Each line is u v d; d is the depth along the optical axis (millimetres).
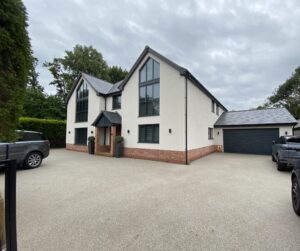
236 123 16234
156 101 11633
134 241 2744
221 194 4973
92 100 15945
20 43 2666
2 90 2480
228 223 3320
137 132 12297
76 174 7266
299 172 3666
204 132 14188
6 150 7250
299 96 27734
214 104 17625
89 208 3980
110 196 4766
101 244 2660
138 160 11250
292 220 3439
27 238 2789
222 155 14297
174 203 4309
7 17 2443
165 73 11242
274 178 6844
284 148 7746
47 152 9016
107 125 13328
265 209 3961
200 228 3139
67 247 2576
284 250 2535
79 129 17031
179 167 9047
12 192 1783
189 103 10930
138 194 4941
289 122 13750
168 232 3008
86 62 29781
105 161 10727
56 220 3400
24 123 16156
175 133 10531
